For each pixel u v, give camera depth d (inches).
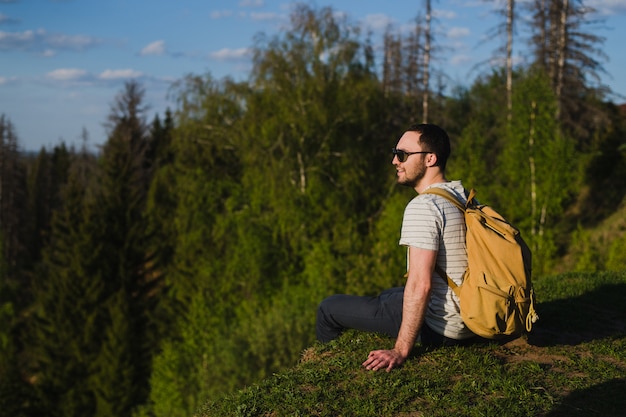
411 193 1430.9
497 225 176.1
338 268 1205.1
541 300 275.6
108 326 1524.4
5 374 1572.3
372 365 182.5
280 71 1441.9
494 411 160.7
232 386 1027.9
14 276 2989.7
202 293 1381.6
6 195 3179.1
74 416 1517.0
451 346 195.6
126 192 1764.3
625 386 175.0
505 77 1624.0
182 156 1585.9
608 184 1419.8
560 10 1462.8
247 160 1455.5
